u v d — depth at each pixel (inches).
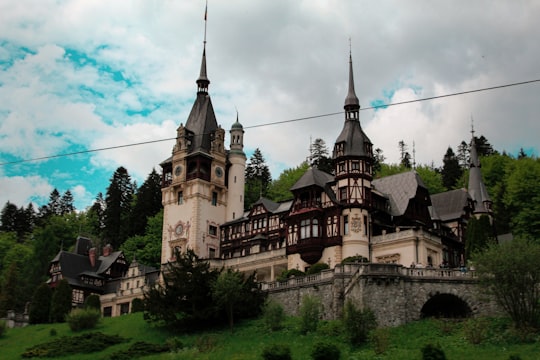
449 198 3400.6
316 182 2979.8
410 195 3041.3
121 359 2078.0
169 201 3592.5
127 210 5002.5
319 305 2169.0
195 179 3489.2
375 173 4522.6
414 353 1763.0
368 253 2847.0
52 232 4360.2
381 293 2113.7
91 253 3885.3
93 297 3070.9
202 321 2383.1
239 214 3627.0
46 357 2207.2
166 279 2448.3
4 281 3651.6
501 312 2087.8
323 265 2576.3
